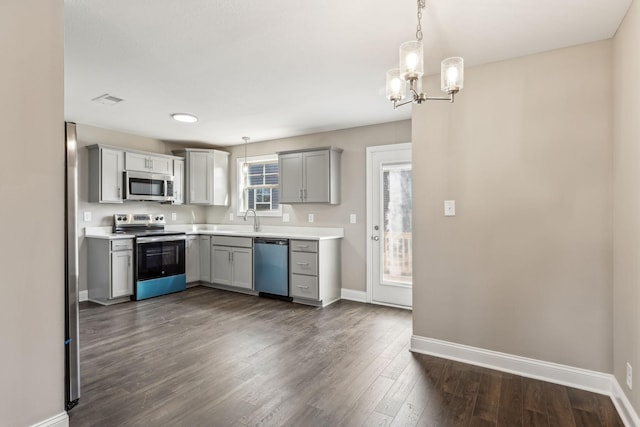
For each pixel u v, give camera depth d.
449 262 2.73
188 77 2.86
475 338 2.64
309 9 1.91
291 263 4.41
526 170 2.45
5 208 1.57
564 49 2.34
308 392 2.21
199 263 5.33
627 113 1.93
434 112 2.78
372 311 4.03
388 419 1.93
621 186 2.04
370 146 4.40
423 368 2.55
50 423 1.70
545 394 2.20
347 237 4.59
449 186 2.72
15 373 1.60
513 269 2.50
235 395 2.17
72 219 2.05
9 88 1.58
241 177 5.67
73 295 2.06
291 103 3.52
